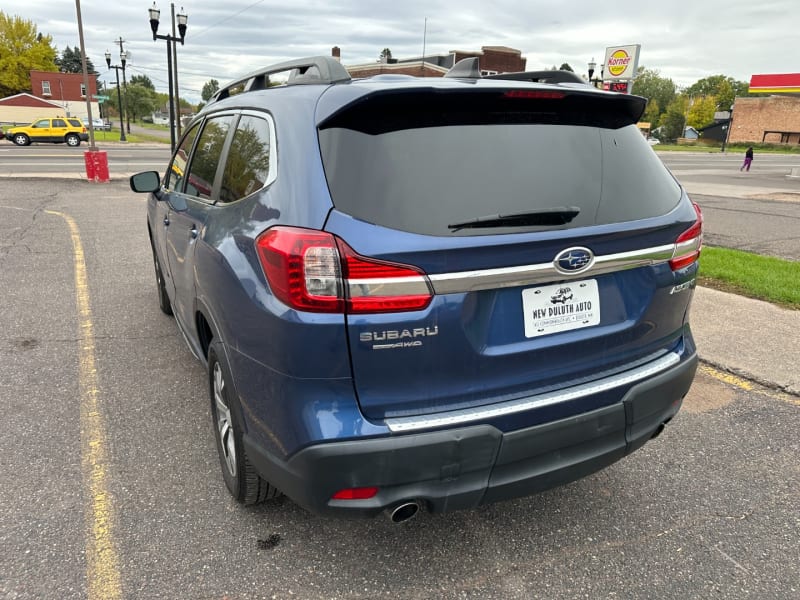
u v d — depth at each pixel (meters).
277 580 2.38
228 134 2.97
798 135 74.19
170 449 3.29
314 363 1.95
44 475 3.02
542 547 2.61
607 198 2.30
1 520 2.68
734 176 27.31
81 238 8.77
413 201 1.97
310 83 2.51
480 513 2.84
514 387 2.17
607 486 3.07
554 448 2.22
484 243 1.97
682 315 2.65
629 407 2.36
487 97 2.19
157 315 5.45
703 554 2.58
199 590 2.32
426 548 2.58
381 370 1.96
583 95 2.34
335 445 1.95
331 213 1.93
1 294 6.00
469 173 2.08
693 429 3.66
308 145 2.08
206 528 2.67
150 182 4.35
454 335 2.00
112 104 112.19
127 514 2.74
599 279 2.29
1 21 75.00
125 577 2.37
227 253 2.34
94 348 4.67
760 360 4.61
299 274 1.93
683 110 99.69
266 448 2.20
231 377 2.38
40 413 3.65
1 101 61.75
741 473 3.21
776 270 7.34
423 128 2.11
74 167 20.97
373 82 2.27
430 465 2.02
